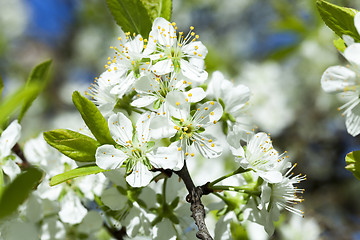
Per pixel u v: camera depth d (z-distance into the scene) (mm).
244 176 352
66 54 950
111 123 333
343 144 656
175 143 335
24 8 983
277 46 673
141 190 354
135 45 344
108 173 354
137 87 339
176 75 342
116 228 377
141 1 354
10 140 349
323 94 662
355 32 339
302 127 660
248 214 347
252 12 847
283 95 662
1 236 352
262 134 344
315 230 477
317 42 657
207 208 359
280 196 343
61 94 868
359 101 342
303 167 639
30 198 357
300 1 685
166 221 353
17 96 283
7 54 912
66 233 365
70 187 365
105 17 912
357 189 615
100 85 348
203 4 875
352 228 546
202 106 340
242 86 365
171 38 345
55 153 369
